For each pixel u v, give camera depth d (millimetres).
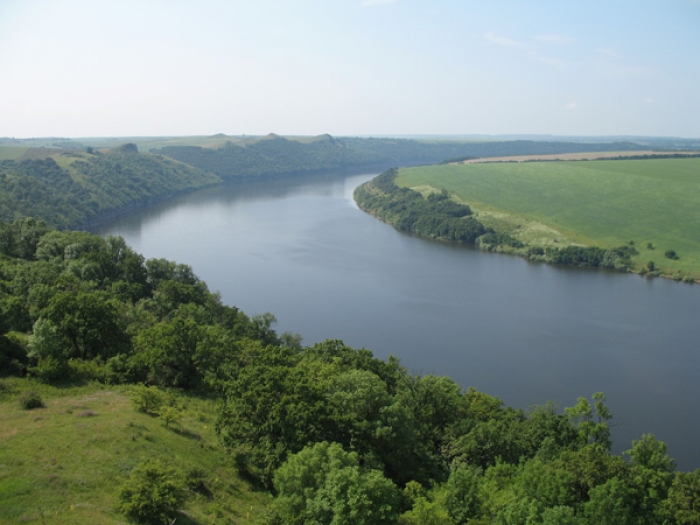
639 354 102812
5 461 34312
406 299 133000
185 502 34562
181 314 89062
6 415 42219
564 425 56625
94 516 30188
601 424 53125
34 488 31750
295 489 34594
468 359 100750
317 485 34094
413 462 48094
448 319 120250
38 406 44844
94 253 106438
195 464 40125
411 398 57344
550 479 37969
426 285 144250
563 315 122938
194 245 180250
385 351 104125
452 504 37094
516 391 89875
